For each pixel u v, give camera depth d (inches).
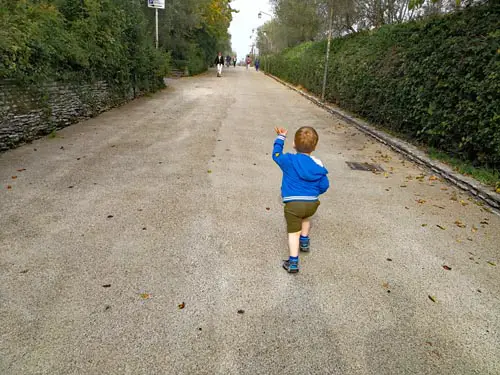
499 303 111.0
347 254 136.0
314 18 1027.9
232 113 453.4
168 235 143.6
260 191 195.0
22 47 253.4
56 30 318.7
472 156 232.1
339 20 710.5
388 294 113.2
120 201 174.4
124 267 121.0
